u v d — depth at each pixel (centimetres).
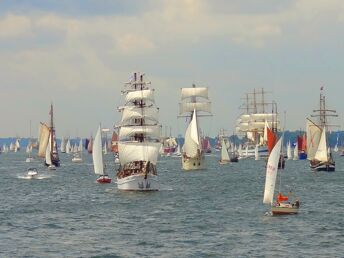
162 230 19300
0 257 15575
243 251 16125
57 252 16125
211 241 17438
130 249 16450
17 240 17800
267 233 18550
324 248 16488
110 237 18150
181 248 16538
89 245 17000
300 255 15662
